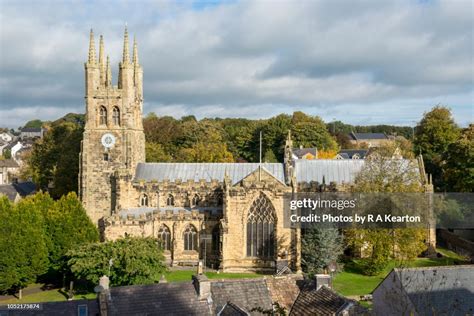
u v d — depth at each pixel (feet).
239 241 352.28
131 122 394.73
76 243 323.98
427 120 569.64
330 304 186.91
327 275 204.85
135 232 358.43
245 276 335.26
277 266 316.60
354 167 400.06
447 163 451.94
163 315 186.19
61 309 191.31
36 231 315.37
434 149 560.61
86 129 392.06
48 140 552.82
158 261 291.58
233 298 201.98
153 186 386.11
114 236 357.00
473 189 424.05
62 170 476.54
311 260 321.73
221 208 379.55
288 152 401.08
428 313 199.72
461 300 211.20
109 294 187.62
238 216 351.87
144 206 388.16
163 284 197.88
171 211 367.45
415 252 329.31
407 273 213.87
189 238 367.45
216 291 202.90
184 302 192.95
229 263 352.08
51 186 538.06
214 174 396.98
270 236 351.87
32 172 604.90
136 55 409.08
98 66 400.67
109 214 390.63
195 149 609.83
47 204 360.69
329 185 370.53
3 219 305.53
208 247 364.17
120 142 390.42
